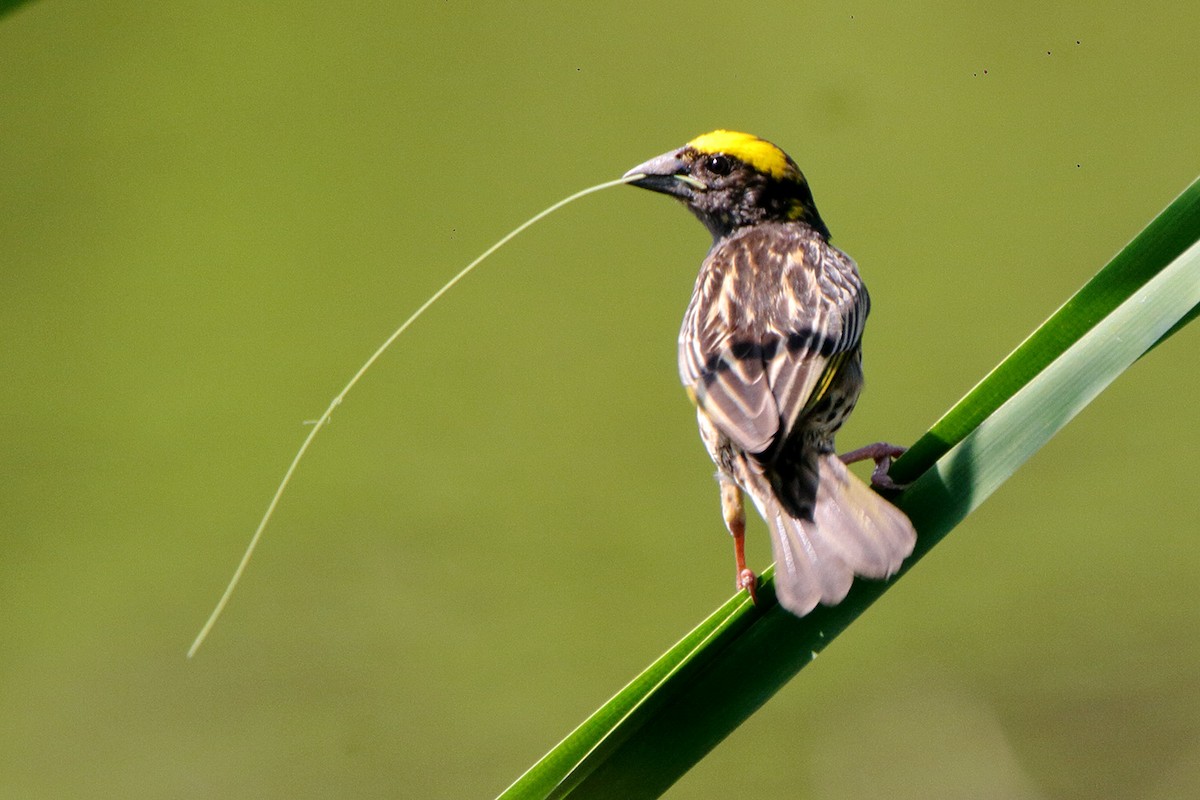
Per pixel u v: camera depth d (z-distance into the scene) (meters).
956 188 16.80
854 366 7.11
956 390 14.88
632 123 17.64
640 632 13.67
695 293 7.76
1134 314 5.14
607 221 16.88
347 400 15.98
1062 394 5.25
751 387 6.50
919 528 5.51
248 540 14.99
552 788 5.25
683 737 5.20
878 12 17.91
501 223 17.06
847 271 7.61
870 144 17.31
